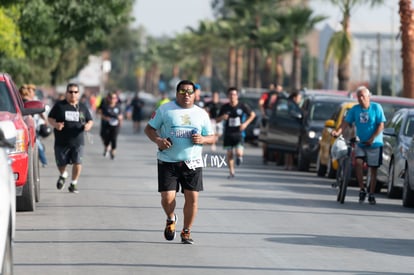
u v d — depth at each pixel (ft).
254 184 143.23
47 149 222.48
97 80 513.86
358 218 103.65
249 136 265.95
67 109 121.08
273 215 103.40
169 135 80.02
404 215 108.88
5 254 52.11
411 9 217.97
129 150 228.63
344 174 119.14
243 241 83.35
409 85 218.18
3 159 54.19
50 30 219.82
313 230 91.97
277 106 188.34
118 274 66.49
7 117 96.07
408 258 76.13
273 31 438.40
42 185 133.18
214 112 225.97
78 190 126.62
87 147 240.53
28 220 95.40
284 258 74.64
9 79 104.32
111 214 100.78
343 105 162.61
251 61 504.84
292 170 182.50
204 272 67.67
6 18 202.49
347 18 289.74
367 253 78.33
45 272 67.05
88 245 79.46
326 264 72.23
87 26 229.45
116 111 193.26
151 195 121.29
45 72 362.94
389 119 143.84
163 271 67.77
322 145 165.68
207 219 98.17
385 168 132.98
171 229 81.20
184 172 80.38
